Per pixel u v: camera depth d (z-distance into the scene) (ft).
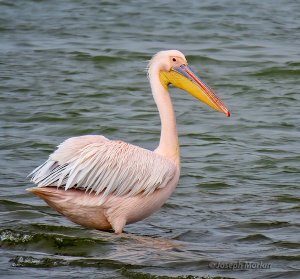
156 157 36.83
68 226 37.81
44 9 107.86
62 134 57.41
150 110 64.64
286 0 116.98
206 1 115.75
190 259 33.88
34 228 37.68
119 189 36.06
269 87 72.95
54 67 77.87
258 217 40.57
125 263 33.27
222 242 36.76
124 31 95.86
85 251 35.09
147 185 36.24
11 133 56.54
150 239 36.78
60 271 32.35
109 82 73.26
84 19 102.22
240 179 47.52
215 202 43.21
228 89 72.28
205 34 94.63
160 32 95.55
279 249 35.65
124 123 60.49
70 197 35.78
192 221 40.09
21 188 44.45
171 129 37.99
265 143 55.88
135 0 115.85
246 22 101.30
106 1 114.32
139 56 82.74
